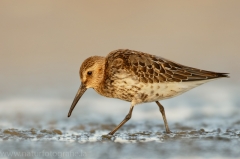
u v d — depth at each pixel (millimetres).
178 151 9195
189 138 10516
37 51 21531
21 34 22297
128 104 15781
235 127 12055
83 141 10359
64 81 18609
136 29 23781
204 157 8789
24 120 13273
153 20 24156
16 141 10266
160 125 12625
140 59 11633
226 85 18188
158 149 9391
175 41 23031
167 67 11648
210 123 12695
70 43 22500
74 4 23922
